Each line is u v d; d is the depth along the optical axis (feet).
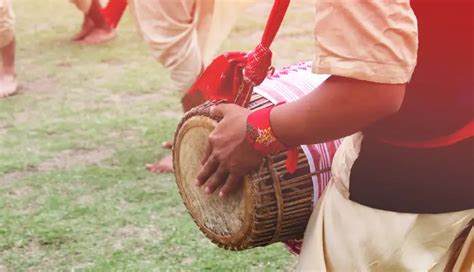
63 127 16.25
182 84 12.78
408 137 5.21
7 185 13.24
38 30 25.57
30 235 11.43
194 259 10.75
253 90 6.19
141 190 13.03
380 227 5.32
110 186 13.20
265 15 26.35
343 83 4.75
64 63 21.66
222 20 13.05
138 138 15.53
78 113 17.24
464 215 5.28
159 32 12.65
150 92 18.84
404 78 4.73
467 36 5.03
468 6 4.99
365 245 5.38
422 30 5.04
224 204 6.00
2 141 15.43
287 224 5.91
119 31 25.16
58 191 12.98
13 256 10.91
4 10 18.29
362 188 5.36
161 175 13.70
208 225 6.23
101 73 20.65
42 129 16.14
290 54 22.12
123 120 16.65
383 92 4.71
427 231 5.29
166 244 11.18
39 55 22.53
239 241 5.97
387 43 4.63
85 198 12.72
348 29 4.65
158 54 12.87
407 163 5.22
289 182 5.76
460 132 5.16
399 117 5.19
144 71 20.74
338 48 4.68
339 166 5.54
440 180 5.20
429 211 5.23
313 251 5.63
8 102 18.15
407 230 5.25
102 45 23.67
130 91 18.90
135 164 14.19
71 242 11.28
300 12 27.25
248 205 5.73
